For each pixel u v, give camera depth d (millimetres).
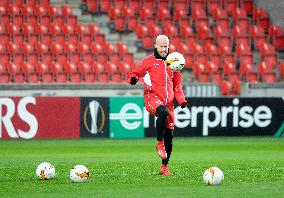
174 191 32156
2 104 73062
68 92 83062
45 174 37125
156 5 103125
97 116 75438
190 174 40250
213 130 77688
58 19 98000
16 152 60062
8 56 91188
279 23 100750
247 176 39188
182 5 103250
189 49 97312
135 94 85375
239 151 61500
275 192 31906
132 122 76375
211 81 94062
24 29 95312
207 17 102562
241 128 78438
